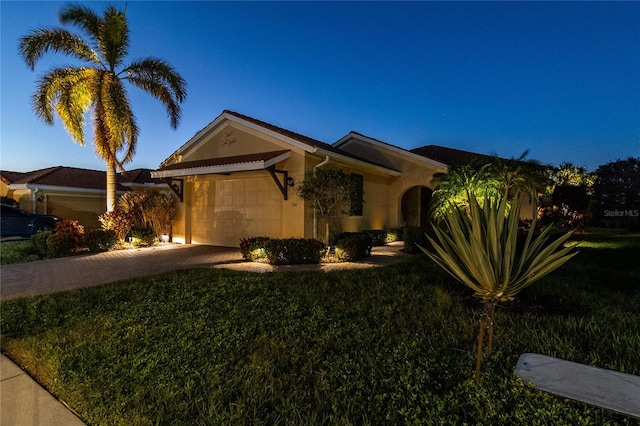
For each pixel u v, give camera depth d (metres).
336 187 10.45
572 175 23.59
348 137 18.22
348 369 3.51
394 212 17.22
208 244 14.37
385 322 4.71
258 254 10.09
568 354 3.61
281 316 5.16
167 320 5.16
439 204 11.95
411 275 7.39
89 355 4.09
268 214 12.56
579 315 4.87
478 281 2.96
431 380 3.25
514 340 3.99
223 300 6.01
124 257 11.23
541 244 3.20
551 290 6.07
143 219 14.48
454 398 2.95
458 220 3.28
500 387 3.04
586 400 2.78
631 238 17.75
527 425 2.58
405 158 16.91
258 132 12.55
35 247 12.16
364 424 2.66
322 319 4.97
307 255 9.67
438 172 15.07
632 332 4.17
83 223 21.34
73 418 2.99
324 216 11.11
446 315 4.91
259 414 2.87
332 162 12.66
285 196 11.80
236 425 2.73
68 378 3.61
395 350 3.83
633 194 29.02
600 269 8.47
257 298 6.01
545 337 4.00
